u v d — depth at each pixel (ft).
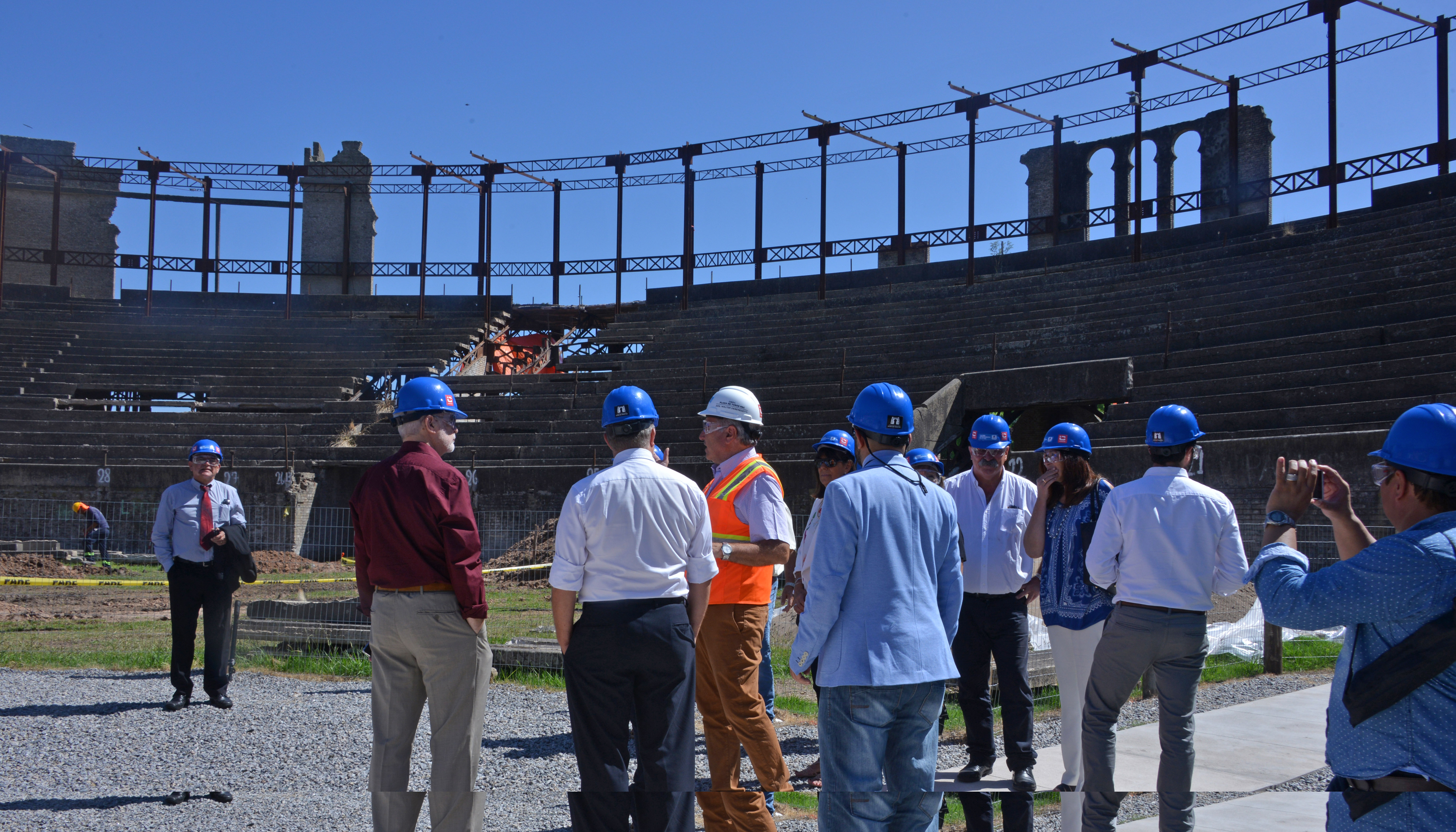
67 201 149.79
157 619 51.03
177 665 27.68
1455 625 9.38
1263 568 10.80
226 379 115.85
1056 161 113.29
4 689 30.71
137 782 20.54
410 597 15.70
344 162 152.46
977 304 105.29
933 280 121.29
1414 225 81.56
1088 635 18.53
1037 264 114.83
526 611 50.49
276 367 120.98
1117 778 19.95
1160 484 16.03
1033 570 20.01
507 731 25.29
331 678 33.45
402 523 15.69
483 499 88.12
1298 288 80.74
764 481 18.06
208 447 27.84
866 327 109.91
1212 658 33.91
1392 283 73.77
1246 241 95.91
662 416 98.07
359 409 109.91
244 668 35.22
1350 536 11.32
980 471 20.39
